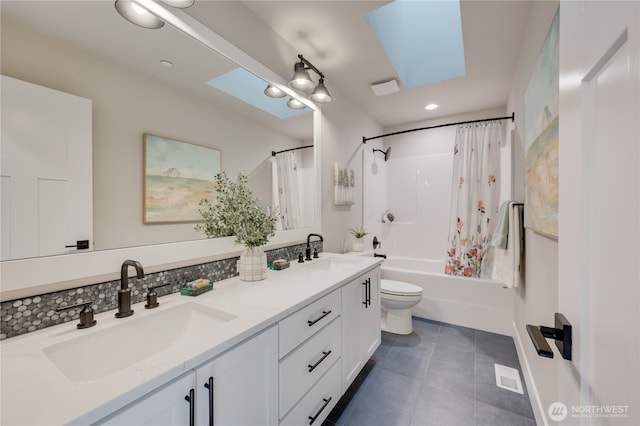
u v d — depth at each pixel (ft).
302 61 6.06
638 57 1.15
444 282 9.33
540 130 4.39
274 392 3.35
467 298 8.96
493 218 9.45
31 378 2.08
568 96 1.99
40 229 2.88
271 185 6.05
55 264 2.97
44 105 2.90
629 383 1.22
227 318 3.36
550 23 4.10
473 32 6.11
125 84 3.57
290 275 5.23
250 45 5.36
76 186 3.14
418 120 12.12
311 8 5.32
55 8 2.99
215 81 4.75
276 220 6.19
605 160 1.49
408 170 12.52
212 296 3.97
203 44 4.50
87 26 3.22
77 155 3.14
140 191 3.74
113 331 3.00
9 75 2.70
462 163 9.89
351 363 5.46
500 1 5.20
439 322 9.33
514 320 7.90
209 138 4.67
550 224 3.80
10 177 2.69
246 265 4.79
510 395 5.60
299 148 6.87
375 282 6.72
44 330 2.85
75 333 2.79
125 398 1.92
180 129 4.23
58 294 3.01
